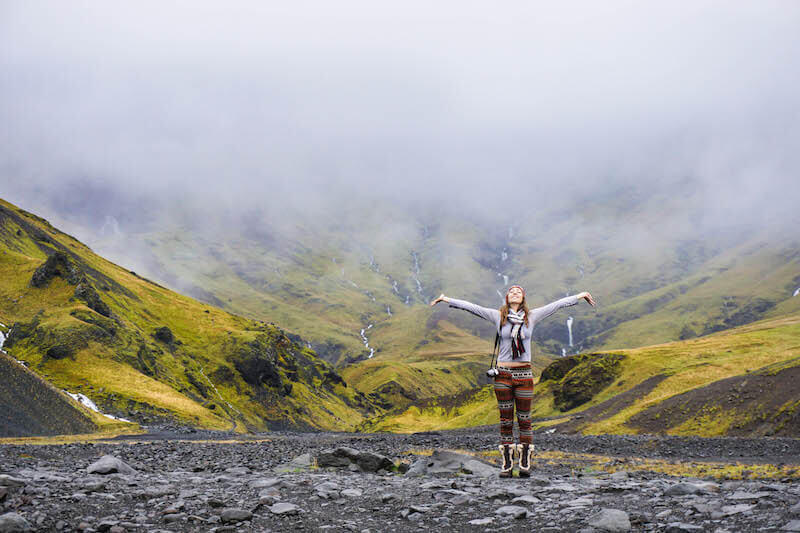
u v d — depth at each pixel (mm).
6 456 20375
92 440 59250
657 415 70438
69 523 7113
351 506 8648
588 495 9172
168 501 8969
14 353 119688
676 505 7785
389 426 143625
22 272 153500
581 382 115500
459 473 14070
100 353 126188
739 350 112875
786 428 52094
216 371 191000
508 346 11914
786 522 5949
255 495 9719
